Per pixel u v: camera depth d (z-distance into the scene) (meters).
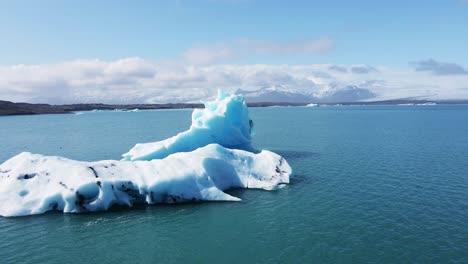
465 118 113.38
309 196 23.58
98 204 21.02
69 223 19.39
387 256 15.31
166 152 31.22
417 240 16.70
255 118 122.81
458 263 14.60
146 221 19.69
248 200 22.84
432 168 31.91
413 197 23.09
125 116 156.38
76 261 15.53
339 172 30.55
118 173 22.53
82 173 21.81
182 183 22.53
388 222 18.91
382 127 77.25
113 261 15.51
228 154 26.50
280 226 18.77
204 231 18.34
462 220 18.94
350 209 21.03
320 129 73.25
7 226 18.97
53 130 80.62
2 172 22.62
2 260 15.65
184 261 15.40
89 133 72.06
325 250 16.00
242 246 16.64
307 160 36.47
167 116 154.00
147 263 15.30
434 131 66.50
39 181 21.80
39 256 15.98
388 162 35.03
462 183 26.36
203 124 34.16
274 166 26.92
